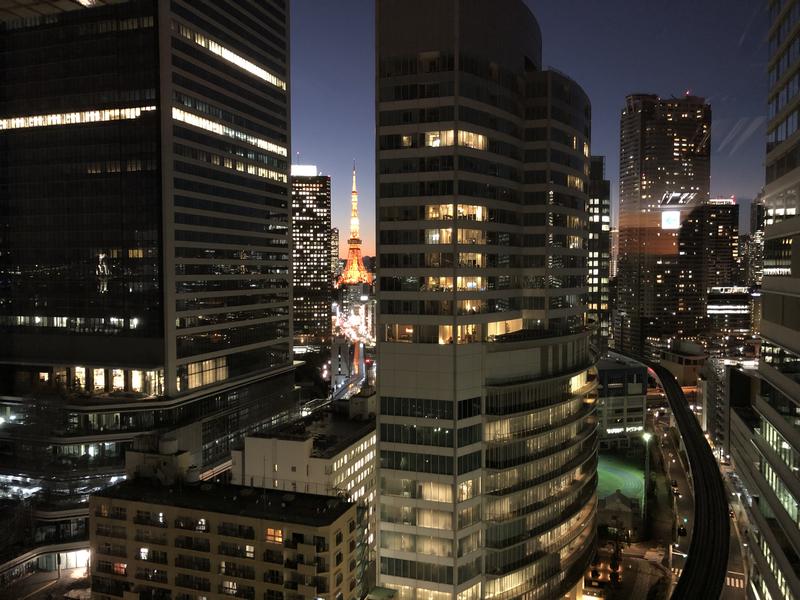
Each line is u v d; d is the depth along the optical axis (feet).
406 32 293.43
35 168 506.48
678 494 553.23
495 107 305.53
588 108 365.20
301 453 370.73
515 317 328.08
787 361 206.59
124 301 484.74
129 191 478.59
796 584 198.80
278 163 627.87
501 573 302.45
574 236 347.56
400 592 298.35
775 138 220.23
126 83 476.54
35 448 440.86
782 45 209.36
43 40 499.92
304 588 256.11
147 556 279.08
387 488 300.20
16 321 517.14
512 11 317.83
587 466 379.55
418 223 293.64
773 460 225.15
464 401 291.58
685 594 305.32
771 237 224.74
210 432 513.04
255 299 590.14
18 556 376.27
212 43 522.06
